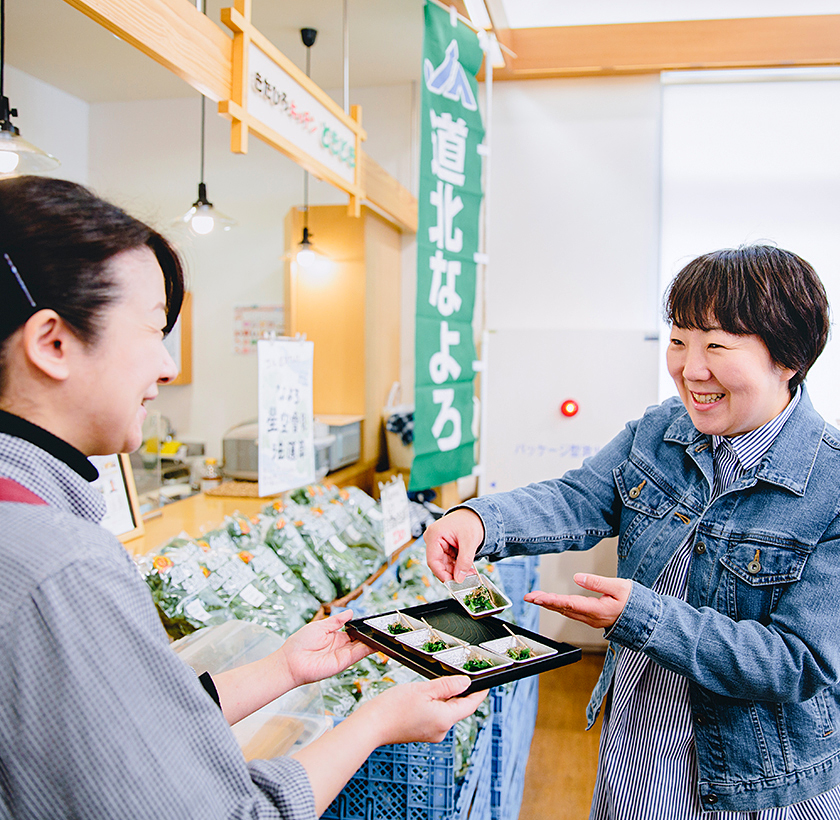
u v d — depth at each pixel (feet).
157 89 14.65
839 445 3.66
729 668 3.34
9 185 2.26
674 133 12.87
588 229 13.23
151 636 2.14
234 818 2.21
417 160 14.14
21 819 2.02
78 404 2.34
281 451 8.44
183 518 9.68
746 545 3.73
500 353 13.12
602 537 4.79
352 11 11.08
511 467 13.17
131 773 2.01
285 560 7.41
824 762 3.70
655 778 4.03
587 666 12.35
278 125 6.30
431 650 4.45
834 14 11.81
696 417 3.80
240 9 5.57
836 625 3.35
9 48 12.64
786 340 3.46
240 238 15.14
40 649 1.98
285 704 4.58
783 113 12.51
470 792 5.30
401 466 13.41
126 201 2.66
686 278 3.72
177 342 14.90
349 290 12.94
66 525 2.16
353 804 4.82
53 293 2.20
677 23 12.15
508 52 11.98
